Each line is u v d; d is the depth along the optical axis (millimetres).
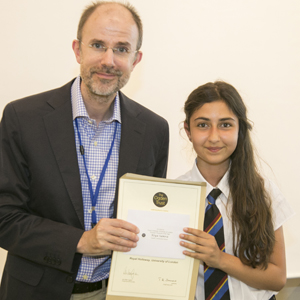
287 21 2328
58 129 1309
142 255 1148
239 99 1331
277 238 1313
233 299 1242
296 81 2365
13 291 1290
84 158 1336
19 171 1283
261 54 2295
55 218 1280
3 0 1857
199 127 1322
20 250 1218
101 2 1354
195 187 1166
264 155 2318
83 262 1297
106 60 1232
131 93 2094
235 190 1321
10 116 1302
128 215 1143
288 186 2373
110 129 1405
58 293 1250
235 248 1277
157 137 1489
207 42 2199
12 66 1894
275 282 1246
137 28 1337
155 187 1157
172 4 2119
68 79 1992
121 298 1152
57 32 1951
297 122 2379
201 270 1297
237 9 2236
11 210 1255
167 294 1156
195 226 1161
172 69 2152
